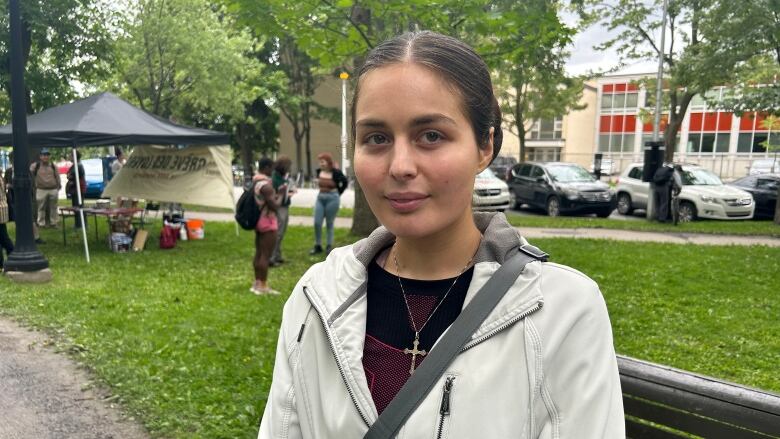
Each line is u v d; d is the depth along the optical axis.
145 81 19.86
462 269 1.03
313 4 5.30
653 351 4.61
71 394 3.69
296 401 1.09
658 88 16.42
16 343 4.60
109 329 4.94
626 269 7.82
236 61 20.70
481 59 0.99
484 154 1.01
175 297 6.24
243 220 6.45
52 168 12.43
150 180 11.50
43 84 13.47
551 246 9.66
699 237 11.27
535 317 0.91
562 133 44.38
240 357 4.30
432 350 0.93
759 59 13.88
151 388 3.72
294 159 44.19
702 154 37.16
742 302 6.25
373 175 0.94
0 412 3.44
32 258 6.96
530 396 0.89
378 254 1.11
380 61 0.94
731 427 1.55
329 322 1.04
